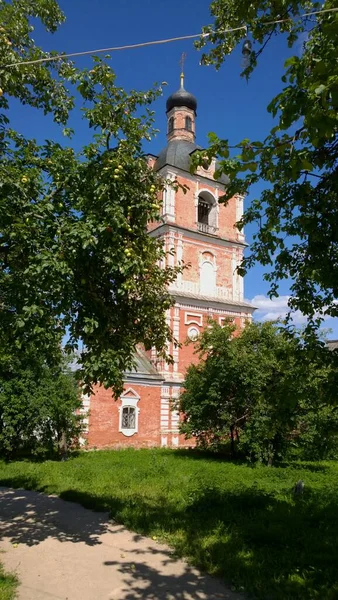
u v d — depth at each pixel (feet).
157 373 97.09
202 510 31.14
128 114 24.23
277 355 19.29
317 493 36.35
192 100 125.59
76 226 21.01
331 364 17.35
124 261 21.80
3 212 20.99
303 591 18.52
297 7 19.40
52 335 23.07
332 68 11.60
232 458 70.08
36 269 19.62
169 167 106.83
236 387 68.85
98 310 23.57
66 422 70.28
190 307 104.99
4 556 22.72
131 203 23.34
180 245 105.81
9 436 64.49
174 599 17.97
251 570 20.48
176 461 63.57
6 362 62.08
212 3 27.04
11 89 26.40
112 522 30.01
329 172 17.08
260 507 32.01
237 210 117.39
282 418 19.13
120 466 56.29
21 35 26.11
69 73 23.41
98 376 22.61
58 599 17.74
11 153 24.88
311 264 19.22
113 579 19.99
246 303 112.68
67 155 24.03
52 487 41.83
